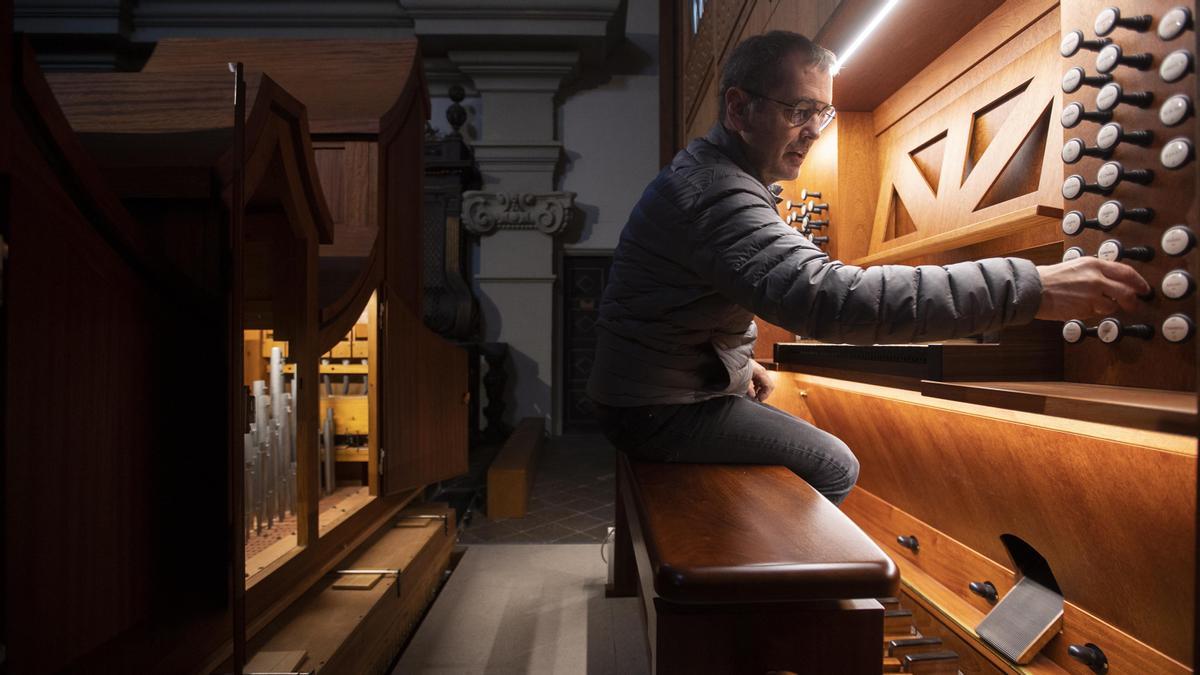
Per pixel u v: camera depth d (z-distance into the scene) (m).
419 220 2.61
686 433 1.38
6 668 0.79
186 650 1.15
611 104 7.11
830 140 2.04
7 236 0.78
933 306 0.95
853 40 1.58
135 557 1.03
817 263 1.02
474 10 6.19
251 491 1.70
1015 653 1.21
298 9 6.43
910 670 1.35
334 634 1.50
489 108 6.84
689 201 1.16
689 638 0.87
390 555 2.11
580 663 1.85
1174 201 0.91
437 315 6.25
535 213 6.71
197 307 1.17
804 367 1.80
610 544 2.49
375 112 2.27
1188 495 0.86
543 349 6.84
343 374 2.69
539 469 5.25
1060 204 1.19
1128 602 1.04
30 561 0.83
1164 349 0.93
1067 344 1.11
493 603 2.29
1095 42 1.02
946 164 1.58
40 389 0.84
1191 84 0.87
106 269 0.96
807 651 0.88
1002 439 1.18
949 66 1.61
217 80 1.28
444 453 2.59
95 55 6.57
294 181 1.51
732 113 1.29
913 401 1.41
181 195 1.15
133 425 1.03
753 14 2.38
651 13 7.11
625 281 1.38
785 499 1.13
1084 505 1.05
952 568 1.53
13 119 0.79
